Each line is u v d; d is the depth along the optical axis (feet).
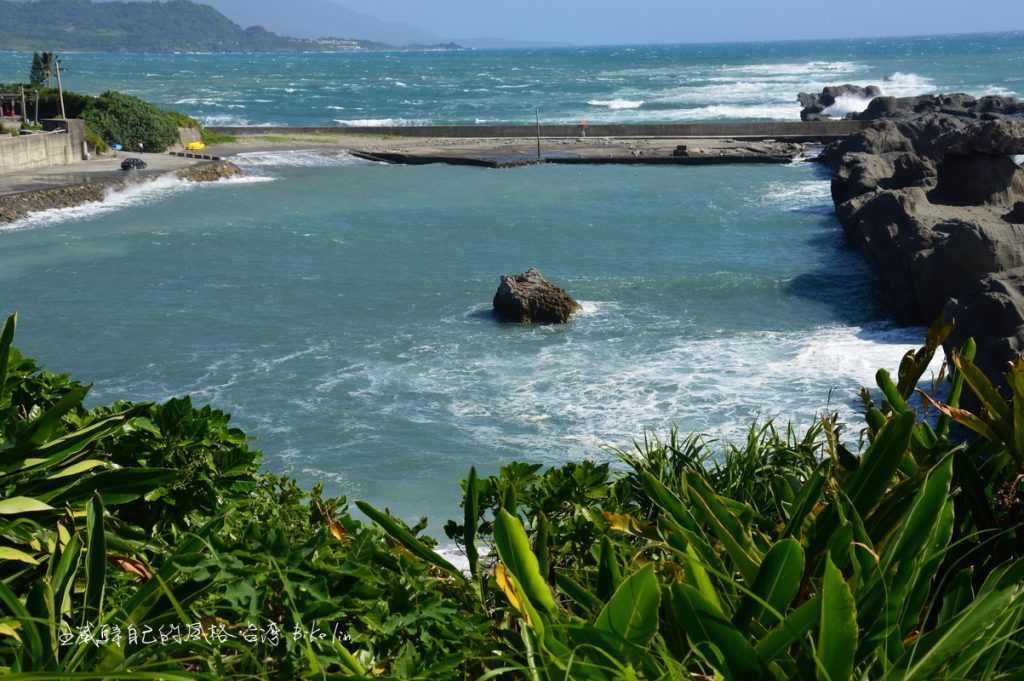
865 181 133.39
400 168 203.82
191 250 119.96
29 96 212.84
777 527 10.81
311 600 9.52
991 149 100.68
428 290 97.55
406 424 60.34
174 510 12.21
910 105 254.68
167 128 215.72
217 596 9.47
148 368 73.92
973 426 10.05
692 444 16.70
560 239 125.80
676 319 85.51
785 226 133.08
